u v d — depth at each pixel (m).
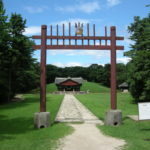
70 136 10.30
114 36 12.99
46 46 12.69
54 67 125.19
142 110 11.15
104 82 106.56
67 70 130.25
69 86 81.12
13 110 22.73
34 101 33.97
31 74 39.72
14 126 13.48
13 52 29.70
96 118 16.52
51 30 12.71
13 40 29.55
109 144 8.95
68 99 40.34
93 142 9.28
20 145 8.80
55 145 8.81
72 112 20.70
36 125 12.34
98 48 12.94
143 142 9.16
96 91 78.25
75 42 12.82
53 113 19.67
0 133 11.26
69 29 12.79
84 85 87.44
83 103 31.12
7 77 34.22
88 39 12.88
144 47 27.58
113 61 13.05
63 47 12.73
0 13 17.81
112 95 13.13
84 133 10.93
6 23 20.23
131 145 8.71
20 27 30.45
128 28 30.81
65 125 13.06
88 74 124.94
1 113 20.53
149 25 25.92
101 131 11.32
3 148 8.41
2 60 28.89
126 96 47.91
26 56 32.41
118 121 12.76
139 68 27.47
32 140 9.62
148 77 26.20
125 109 23.67
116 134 10.61
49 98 43.12
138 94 29.64
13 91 37.34
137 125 12.81
